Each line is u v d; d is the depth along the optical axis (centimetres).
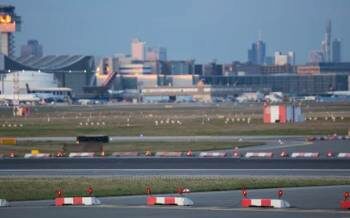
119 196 16300
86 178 19300
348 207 13850
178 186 17538
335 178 18812
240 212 13525
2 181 18825
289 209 13825
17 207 14688
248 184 17750
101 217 13150
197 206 14462
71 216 13312
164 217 13075
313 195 15850
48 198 16125
